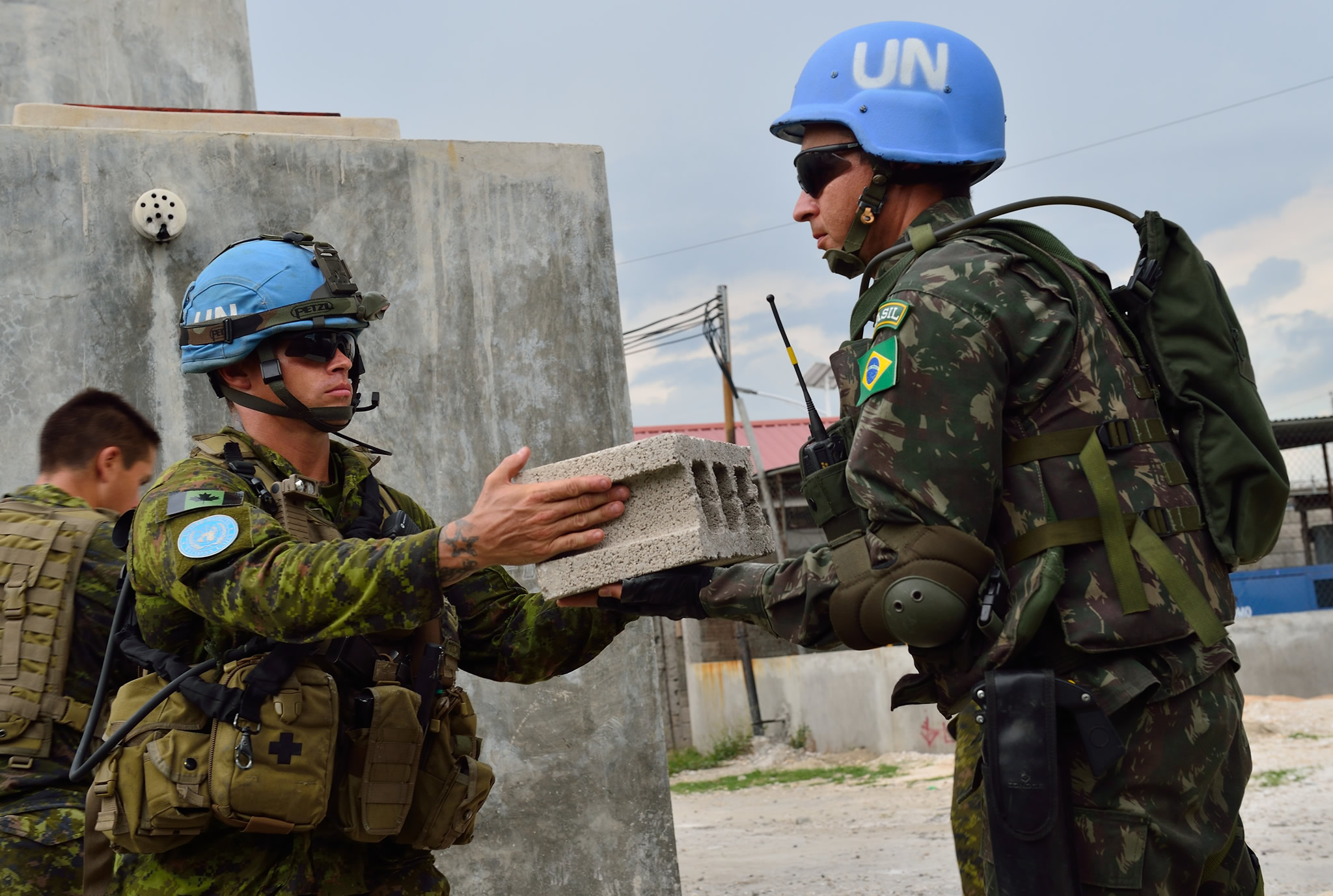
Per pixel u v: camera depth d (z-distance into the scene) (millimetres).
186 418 3240
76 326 3188
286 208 3396
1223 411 1698
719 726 16891
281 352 2027
